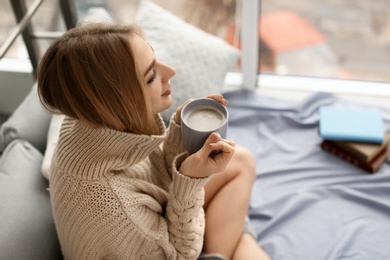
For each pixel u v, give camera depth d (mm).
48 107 868
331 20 2254
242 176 1251
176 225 987
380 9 2262
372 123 1603
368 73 2016
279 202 1455
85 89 791
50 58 820
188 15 1986
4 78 1839
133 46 826
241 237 1228
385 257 1281
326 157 1622
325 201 1455
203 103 962
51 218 1172
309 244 1328
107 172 904
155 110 931
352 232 1350
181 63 1606
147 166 1061
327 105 1835
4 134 1326
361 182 1515
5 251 1032
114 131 832
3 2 1641
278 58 2078
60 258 1188
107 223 901
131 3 2016
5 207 1103
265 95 1911
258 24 1767
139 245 957
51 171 952
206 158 898
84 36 810
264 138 1712
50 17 1770
